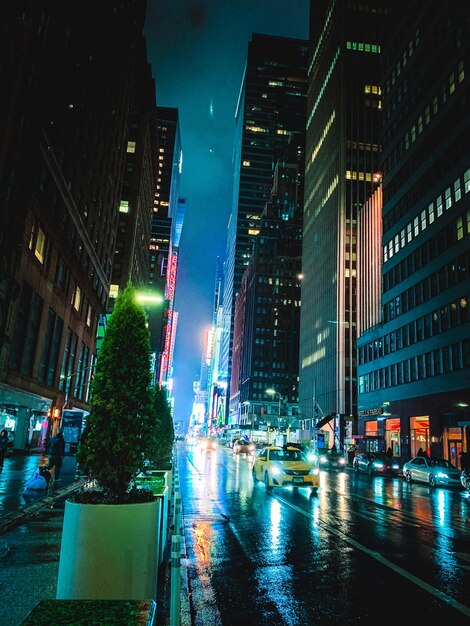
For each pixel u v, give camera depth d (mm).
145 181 99125
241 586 7344
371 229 72750
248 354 158750
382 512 15391
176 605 4660
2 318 31125
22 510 12242
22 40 30906
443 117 46406
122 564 5258
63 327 46125
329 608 6430
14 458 31656
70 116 43188
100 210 58250
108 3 54844
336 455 57812
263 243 162125
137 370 6918
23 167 32531
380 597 6887
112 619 2523
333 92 110750
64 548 5398
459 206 42250
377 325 58844
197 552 9414
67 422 26031
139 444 6609
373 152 101438
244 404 155625
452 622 5953
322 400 98125
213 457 49250
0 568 7406
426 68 50906
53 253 41281
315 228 115000
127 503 5578
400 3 59062
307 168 129000
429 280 47000
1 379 31500
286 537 10945
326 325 99750
